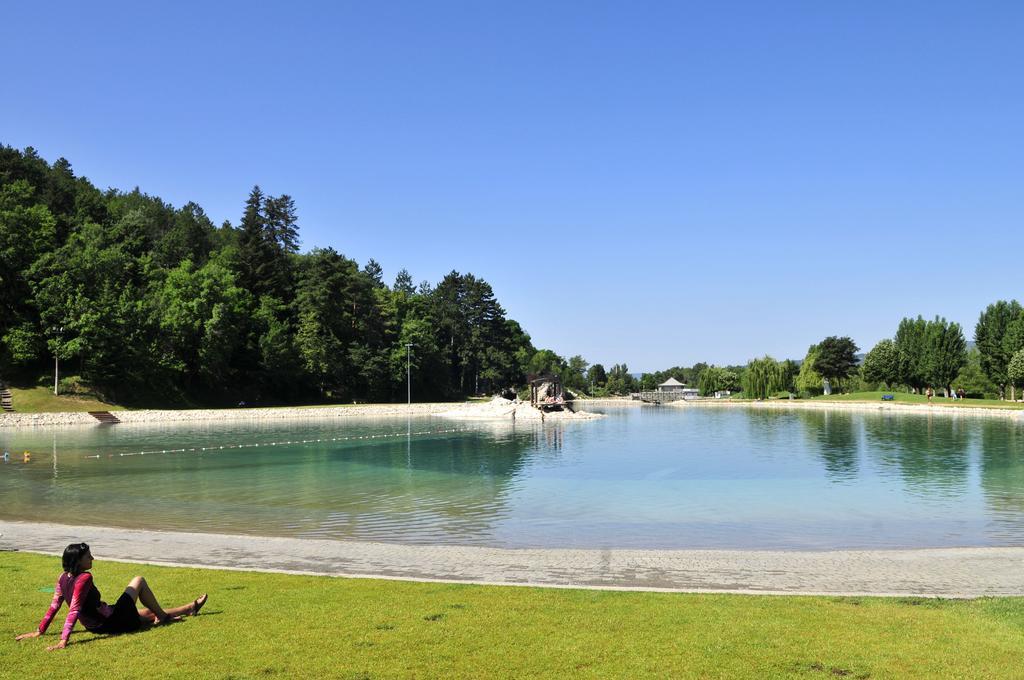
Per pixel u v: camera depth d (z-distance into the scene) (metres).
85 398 85.81
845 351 159.88
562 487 31.17
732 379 199.38
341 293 133.50
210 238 152.12
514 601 11.74
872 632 10.01
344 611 10.99
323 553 17.19
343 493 29.50
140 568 14.68
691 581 14.27
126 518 23.75
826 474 35.31
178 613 10.66
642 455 45.69
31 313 91.31
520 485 31.88
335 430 70.38
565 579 14.38
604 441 57.66
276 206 152.50
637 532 21.17
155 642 9.41
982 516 23.84
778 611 11.17
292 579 13.65
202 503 26.91
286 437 61.16
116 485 32.16
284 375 114.31
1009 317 117.94
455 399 158.88
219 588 12.73
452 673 8.34
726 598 12.10
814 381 156.38
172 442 55.44
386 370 135.88
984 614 11.05
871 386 148.25
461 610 11.09
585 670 8.46
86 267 92.50
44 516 24.14
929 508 25.42
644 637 9.73
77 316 86.44
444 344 170.75
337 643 9.38
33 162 124.19
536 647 9.27
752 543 19.56
